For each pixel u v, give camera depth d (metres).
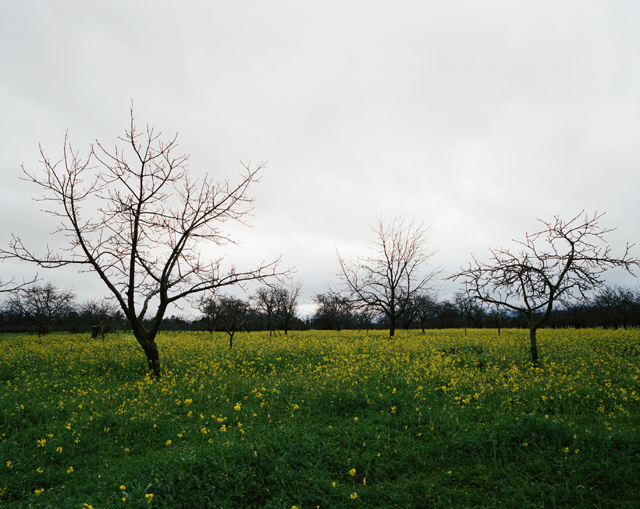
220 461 5.75
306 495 5.19
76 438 7.41
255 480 5.43
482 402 9.30
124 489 5.01
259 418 8.70
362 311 31.89
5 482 5.71
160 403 9.81
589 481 5.42
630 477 5.42
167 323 52.41
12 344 26.28
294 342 24.14
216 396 10.54
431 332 40.78
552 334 29.33
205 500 5.02
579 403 9.20
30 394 10.66
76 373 14.27
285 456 6.02
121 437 7.61
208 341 28.31
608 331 30.98
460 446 6.71
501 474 5.85
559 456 6.14
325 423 8.33
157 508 4.73
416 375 12.38
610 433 6.61
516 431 6.89
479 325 60.78
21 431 7.76
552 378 11.45
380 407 9.21
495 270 14.09
